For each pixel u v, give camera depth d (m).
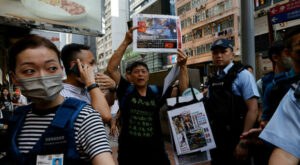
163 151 2.17
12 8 3.97
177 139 1.98
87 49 1.64
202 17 26.77
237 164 2.02
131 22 2.04
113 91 1.88
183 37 30.25
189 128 1.97
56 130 0.83
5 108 5.11
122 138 2.16
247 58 3.67
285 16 3.70
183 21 30.05
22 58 0.86
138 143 2.07
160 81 6.23
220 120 2.14
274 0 16.75
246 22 3.67
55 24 4.52
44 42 0.90
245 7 3.68
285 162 0.86
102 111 1.19
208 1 25.84
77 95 1.55
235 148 2.06
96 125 0.85
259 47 17.83
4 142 0.92
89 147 0.81
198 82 5.09
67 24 4.70
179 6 30.58
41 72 0.88
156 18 2.03
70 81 1.57
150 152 2.07
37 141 0.85
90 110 0.88
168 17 2.06
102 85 1.63
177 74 2.21
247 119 2.04
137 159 2.05
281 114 0.95
